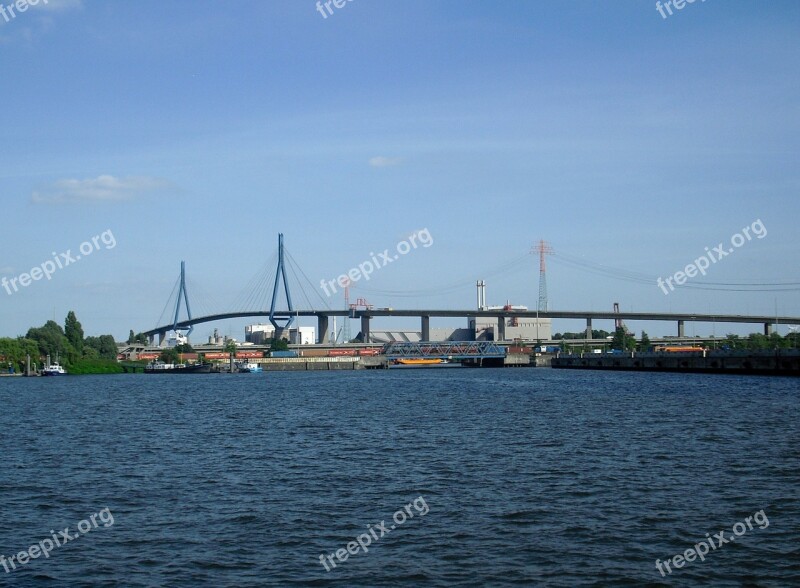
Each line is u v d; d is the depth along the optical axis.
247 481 44.12
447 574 27.92
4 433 72.06
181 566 29.20
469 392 127.75
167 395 138.12
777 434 59.44
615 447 54.12
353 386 161.25
